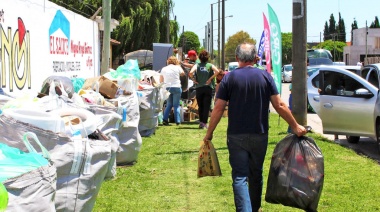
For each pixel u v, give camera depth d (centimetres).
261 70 537
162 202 643
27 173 332
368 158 956
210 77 1363
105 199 648
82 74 1306
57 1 2980
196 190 703
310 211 527
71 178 452
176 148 1038
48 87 665
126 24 3372
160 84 1205
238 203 506
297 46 1097
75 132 485
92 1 3189
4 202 296
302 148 528
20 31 798
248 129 521
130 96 843
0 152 351
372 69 1113
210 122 546
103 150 488
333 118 1112
